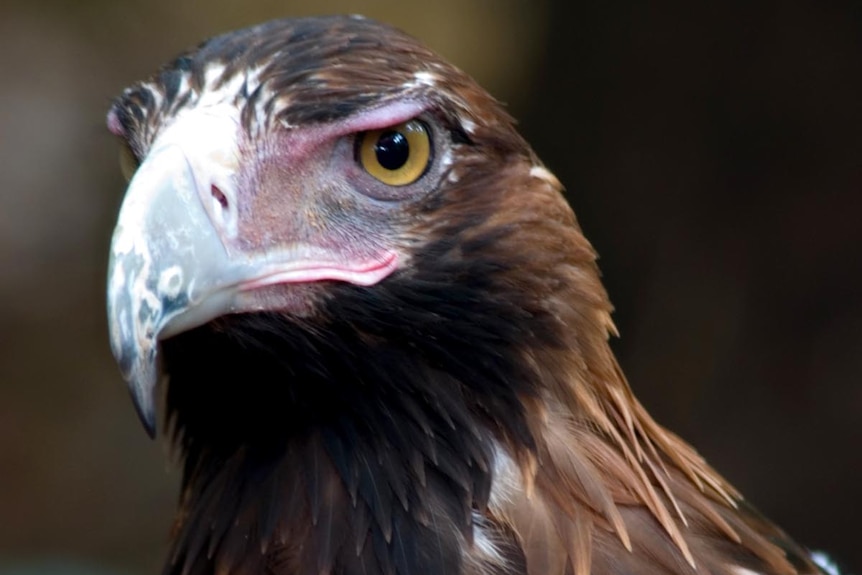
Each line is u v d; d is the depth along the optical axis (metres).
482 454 2.37
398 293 2.37
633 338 3.84
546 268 2.38
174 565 2.40
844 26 3.46
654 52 3.78
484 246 2.38
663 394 3.77
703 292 3.72
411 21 5.56
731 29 3.62
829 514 3.52
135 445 4.99
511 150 2.39
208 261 2.35
